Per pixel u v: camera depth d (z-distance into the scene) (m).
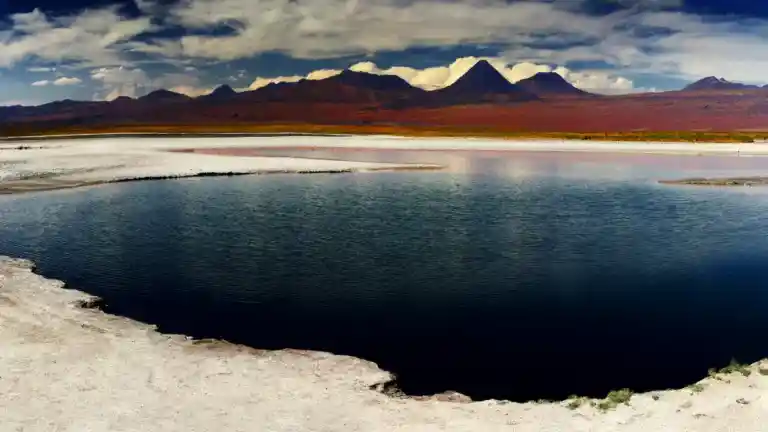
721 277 20.72
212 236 27.64
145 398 11.16
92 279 20.45
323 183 47.59
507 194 41.53
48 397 11.11
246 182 47.88
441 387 12.48
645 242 26.16
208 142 100.19
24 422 10.16
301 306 17.64
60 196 40.09
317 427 10.17
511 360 13.89
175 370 12.53
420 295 18.67
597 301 18.06
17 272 20.77
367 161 66.69
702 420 9.91
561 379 12.90
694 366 13.54
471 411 10.85
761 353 14.23
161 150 79.00
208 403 11.00
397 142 107.62
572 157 75.31
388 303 17.94
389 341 14.95
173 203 37.25
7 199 38.66
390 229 29.17
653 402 10.86
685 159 70.94
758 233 28.00
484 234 27.92
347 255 23.89
